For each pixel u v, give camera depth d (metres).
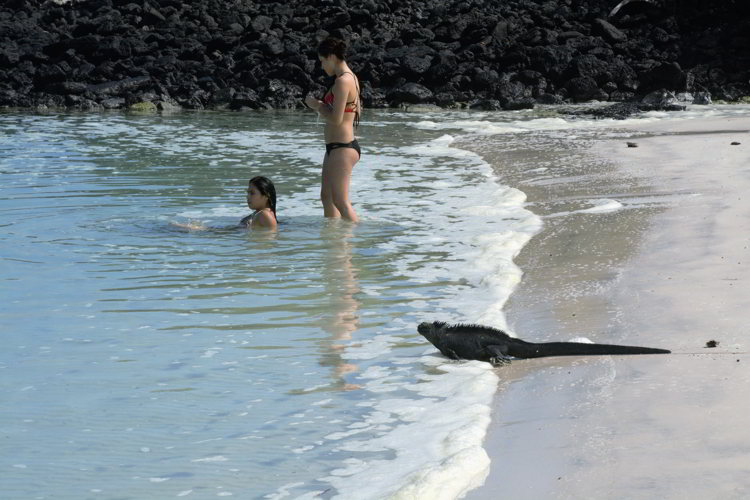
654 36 57.72
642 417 8.24
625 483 6.98
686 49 56.16
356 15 60.00
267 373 10.23
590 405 8.70
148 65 53.84
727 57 54.78
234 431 8.58
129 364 10.55
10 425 8.74
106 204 21.25
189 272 15.03
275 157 29.86
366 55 54.84
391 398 9.38
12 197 22.03
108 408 9.19
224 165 27.88
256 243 17.27
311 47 55.41
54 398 9.46
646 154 27.05
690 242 15.05
